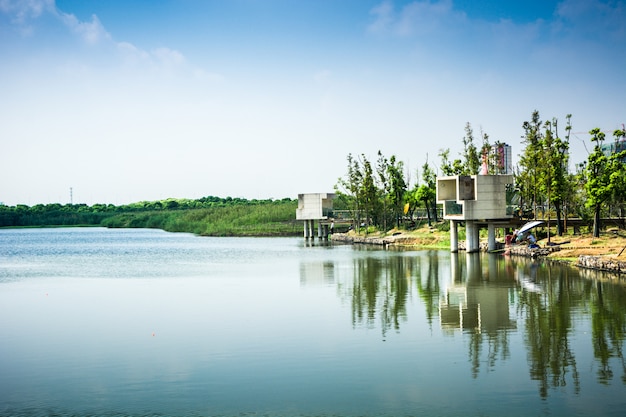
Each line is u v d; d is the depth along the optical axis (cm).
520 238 6169
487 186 6150
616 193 5625
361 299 3628
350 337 2642
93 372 2225
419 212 10875
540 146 6800
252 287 4291
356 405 1842
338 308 3344
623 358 2248
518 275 4462
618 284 3900
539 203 7569
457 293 3747
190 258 7162
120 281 4841
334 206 13900
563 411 1761
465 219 6153
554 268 4812
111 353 2486
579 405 1803
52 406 1888
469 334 2648
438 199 6725
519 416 1731
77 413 1830
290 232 13338
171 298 3859
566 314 3005
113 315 3303
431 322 2911
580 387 1952
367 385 2011
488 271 4778
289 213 15088
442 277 4538
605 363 2191
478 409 1788
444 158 9356
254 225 14600
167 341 2662
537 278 4269
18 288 4484
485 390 1941
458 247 6756
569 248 5559
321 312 3234
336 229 12388
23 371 2252
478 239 6519
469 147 9294
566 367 2153
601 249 5275
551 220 6562
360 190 10581
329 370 2177
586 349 2373
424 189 9088
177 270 5669
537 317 2953
